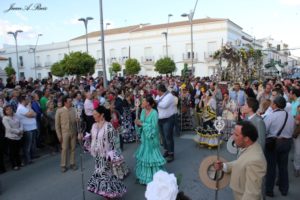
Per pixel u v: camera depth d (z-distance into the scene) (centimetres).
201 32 4081
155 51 4425
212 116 905
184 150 848
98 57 4847
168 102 725
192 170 671
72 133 707
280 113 497
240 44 1678
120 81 1667
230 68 1631
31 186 622
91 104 924
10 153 739
